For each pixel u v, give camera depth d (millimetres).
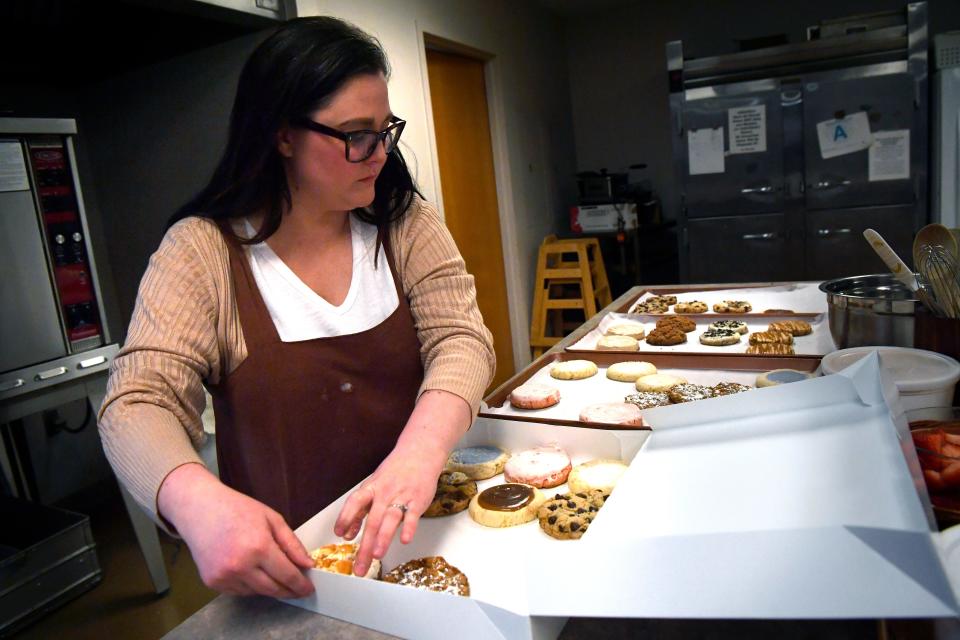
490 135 4211
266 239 1041
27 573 2189
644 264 4699
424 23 3330
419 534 1050
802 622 686
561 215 5246
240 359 1023
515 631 629
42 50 2420
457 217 3828
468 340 1091
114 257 3014
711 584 538
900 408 694
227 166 1004
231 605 779
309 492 1090
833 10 4664
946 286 1206
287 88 906
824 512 535
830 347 1747
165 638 727
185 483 761
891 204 3789
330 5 2602
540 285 4406
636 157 5363
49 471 2959
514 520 1050
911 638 589
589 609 591
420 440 901
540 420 1271
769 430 724
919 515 483
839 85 3730
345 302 1088
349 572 857
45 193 2150
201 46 2471
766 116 3885
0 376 2043
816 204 3910
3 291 2064
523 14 4570
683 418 820
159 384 881
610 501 675
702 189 4094
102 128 2855
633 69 5250
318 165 952
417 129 3264
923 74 3596
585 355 1854
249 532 702
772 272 4082
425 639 684
